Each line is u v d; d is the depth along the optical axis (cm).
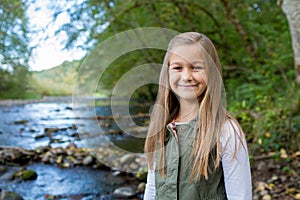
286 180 278
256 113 386
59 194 302
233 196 114
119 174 344
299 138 324
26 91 773
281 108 359
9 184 321
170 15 571
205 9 566
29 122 579
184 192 114
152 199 130
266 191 265
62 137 477
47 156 390
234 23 568
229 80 540
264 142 328
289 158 304
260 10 589
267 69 479
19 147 420
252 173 298
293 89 373
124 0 536
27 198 294
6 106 734
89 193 304
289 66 468
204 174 112
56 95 742
